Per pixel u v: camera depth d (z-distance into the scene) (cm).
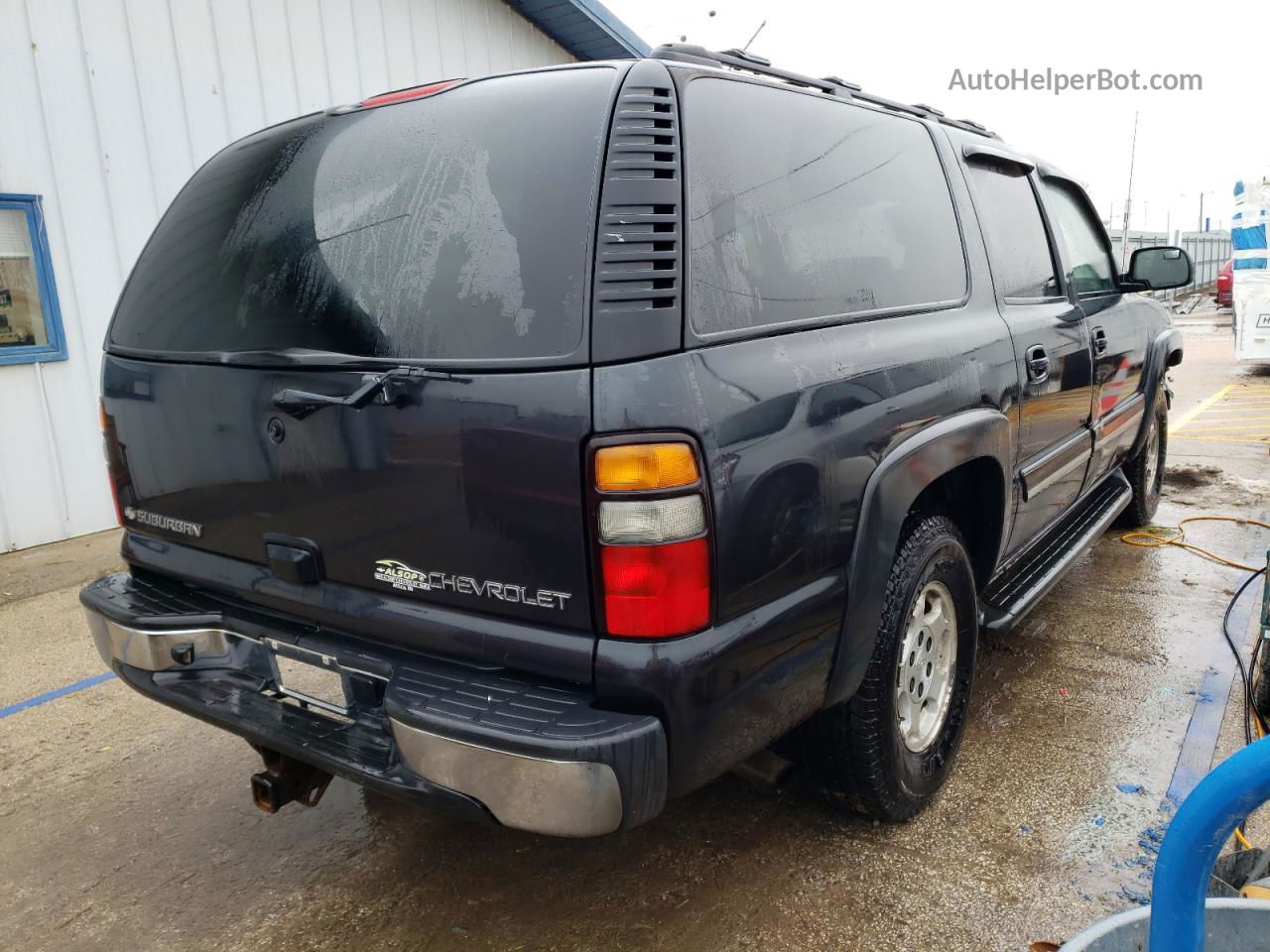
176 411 231
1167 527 545
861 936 219
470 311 182
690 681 174
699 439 171
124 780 312
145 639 237
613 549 169
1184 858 107
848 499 209
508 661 185
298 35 715
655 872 246
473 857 259
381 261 198
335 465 200
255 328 217
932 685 269
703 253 183
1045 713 325
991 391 274
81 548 605
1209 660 362
